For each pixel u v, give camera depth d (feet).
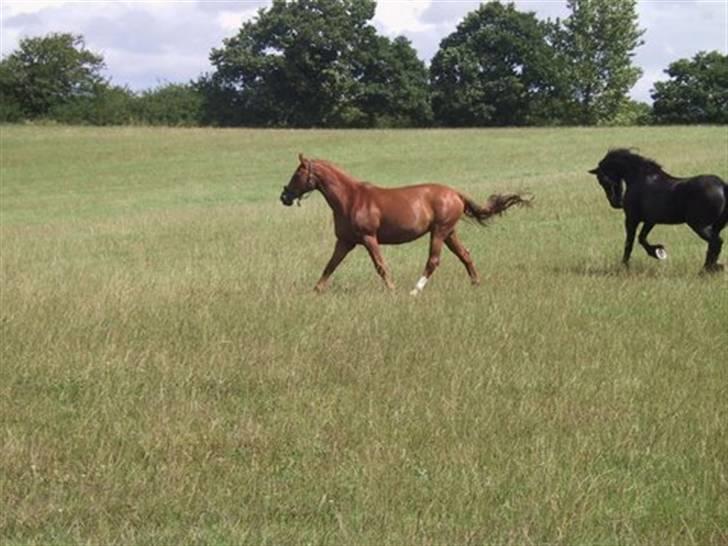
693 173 95.76
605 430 22.98
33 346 31.65
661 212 47.55
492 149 172.55
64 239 77.36
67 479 20.44
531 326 34.32
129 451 22.07
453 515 18.20
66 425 24.17
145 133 218.38
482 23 330.54
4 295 41.42
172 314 36.55
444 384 27.04
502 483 19.70
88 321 35.32
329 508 18.76
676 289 41.50
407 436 22.76
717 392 26.22
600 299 39.55
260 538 17.31
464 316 35.99
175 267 55.16
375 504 18.70
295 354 30.48
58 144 197.88
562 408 24.72
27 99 300.61
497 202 46.57
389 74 321.73
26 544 17.21
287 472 20.79
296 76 310.24
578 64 338.34
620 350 30.94
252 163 165.89
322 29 309.42
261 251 62.54
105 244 72.23
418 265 54.75
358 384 27.45
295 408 25.43
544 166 144.56
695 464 20.74
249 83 320.50
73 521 18.15
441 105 325.83
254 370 28.99
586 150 162.81
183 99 311.88
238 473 20.67
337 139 199.31
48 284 45.68
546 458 20.90
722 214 45.93
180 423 23.93
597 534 17.37
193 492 19.38
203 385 27.78
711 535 17.29
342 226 44.14
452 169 148.05
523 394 26.27
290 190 44.01
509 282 44.83
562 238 65.00
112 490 19.69
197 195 129.29
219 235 74.18
